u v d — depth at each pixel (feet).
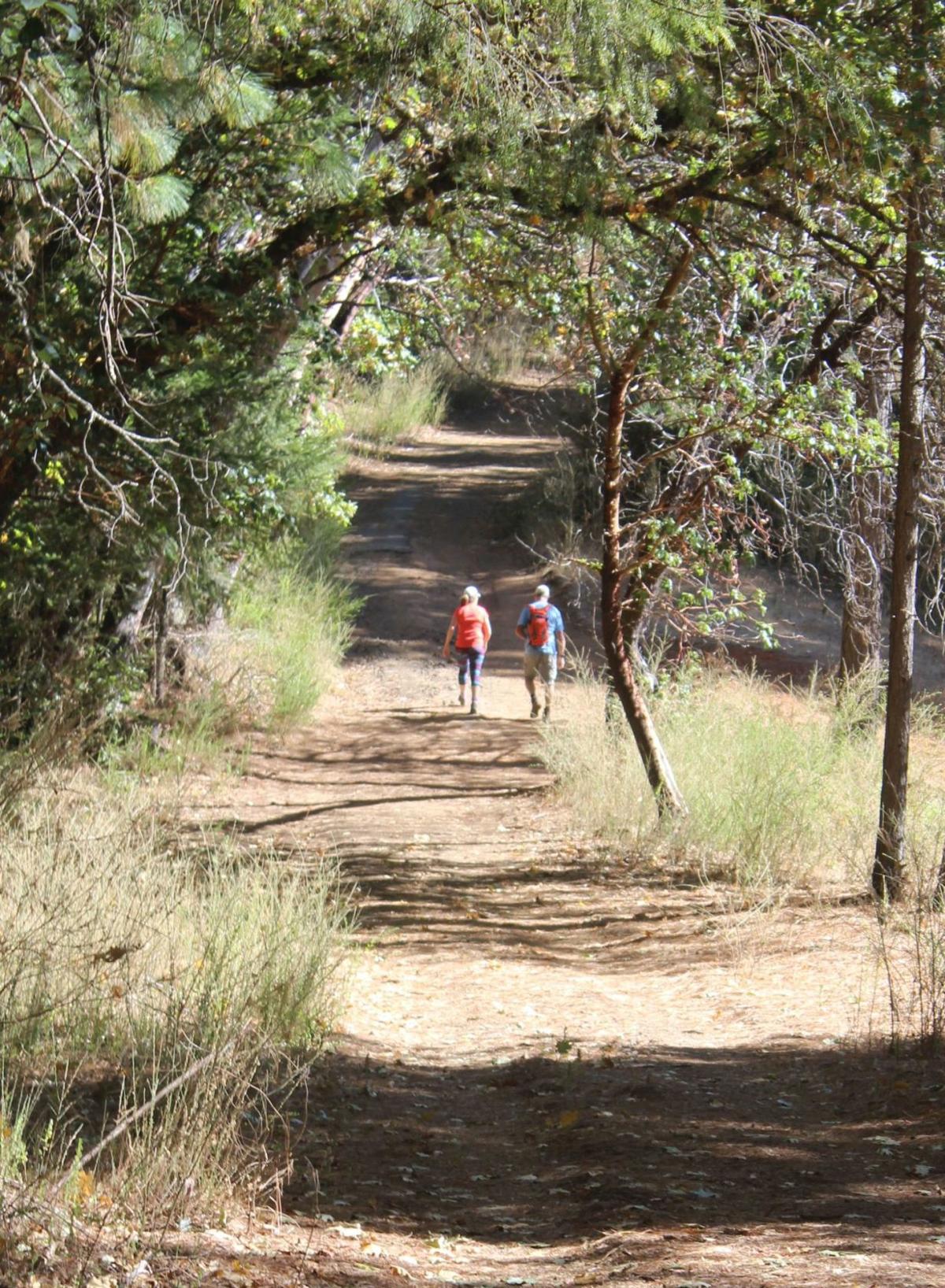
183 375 48.80
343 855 52.47
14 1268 15.15
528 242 48.67
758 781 50.80
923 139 37.14
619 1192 20.35
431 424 161.17
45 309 40.37
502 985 36.99
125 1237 16.84
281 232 46.39
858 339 57.00
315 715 81.35
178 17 29.50
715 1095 26.23
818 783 49.24
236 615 82.33
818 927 39.78
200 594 63.00
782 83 37.27
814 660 88.17
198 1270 15.94
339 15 36.19
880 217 42.04
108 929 28.45
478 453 150.71
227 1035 24.04
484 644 83.41
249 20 31.50
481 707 84.69
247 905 32.42
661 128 41.57
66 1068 23.03
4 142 27.71
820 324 55.57
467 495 133.59
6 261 34.65
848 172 39.11
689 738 58.44
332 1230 18.57
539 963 39.50
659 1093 26.27
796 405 50.70
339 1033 30.27
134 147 28.91
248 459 51.01
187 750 65.82
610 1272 16.81
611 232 42.68
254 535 58.80
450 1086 28.04
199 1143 19.19
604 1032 32.19
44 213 34.73
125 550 53.36
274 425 54.80
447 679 91.30
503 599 107.96
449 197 46.06
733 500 63.93
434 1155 23.15
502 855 54.08
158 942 28.60
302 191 44.55
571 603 104.12
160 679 68.95
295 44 40.19
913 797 48.96
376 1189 20.95
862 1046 28.66
